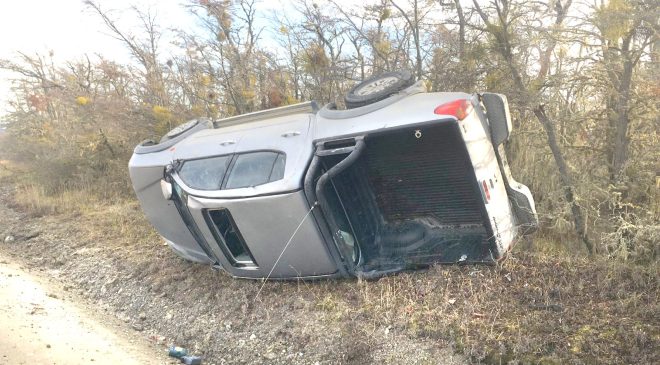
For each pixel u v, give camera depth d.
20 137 18.47
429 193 5.65
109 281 7.49
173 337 5.83
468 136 4.91
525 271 5.06
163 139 7.04
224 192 5.67
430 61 8.72
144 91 13.91
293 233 5.40
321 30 10.14
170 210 6.79
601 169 5.95
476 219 5.60
